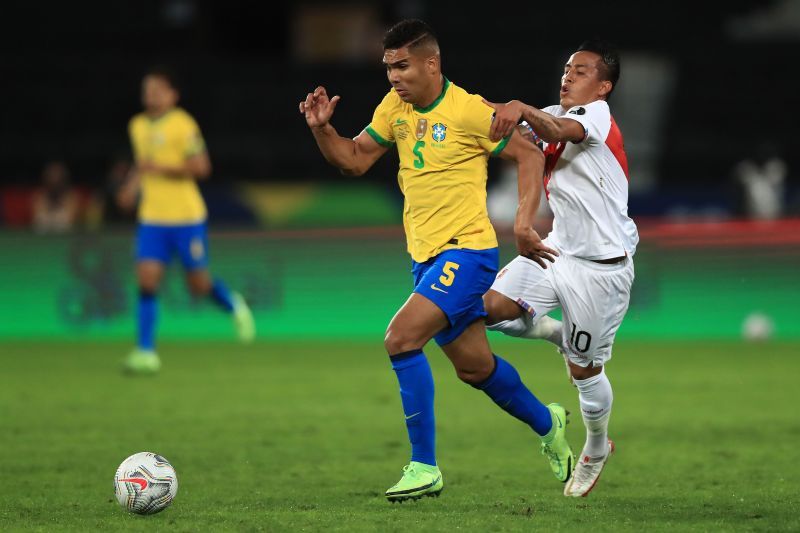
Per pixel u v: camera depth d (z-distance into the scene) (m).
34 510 17.28
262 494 18.81
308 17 78.25
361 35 77.94
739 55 72.75
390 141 18.78
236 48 83.25
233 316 41.25
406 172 18.20
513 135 17.80
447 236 18.00
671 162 68.25
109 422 27.34
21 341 48.19
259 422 27.48
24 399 31.23
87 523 16.11
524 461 22.53
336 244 50.28
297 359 41.97
